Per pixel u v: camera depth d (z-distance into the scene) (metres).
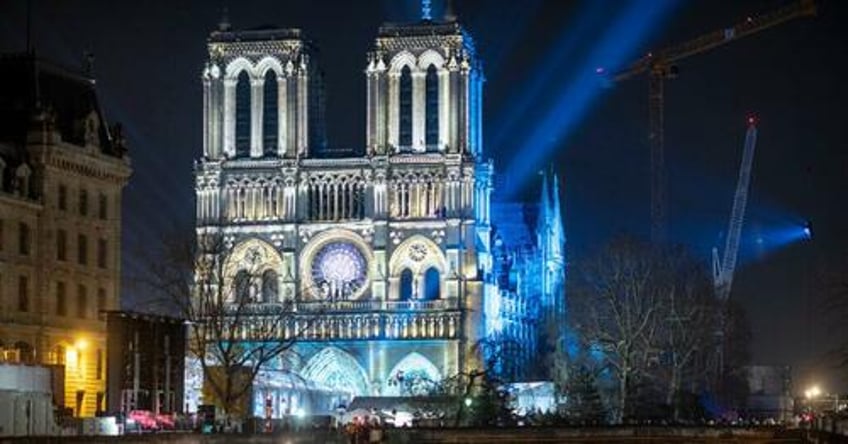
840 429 166.75
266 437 178.12
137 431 185.88
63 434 155.75
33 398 154.38
